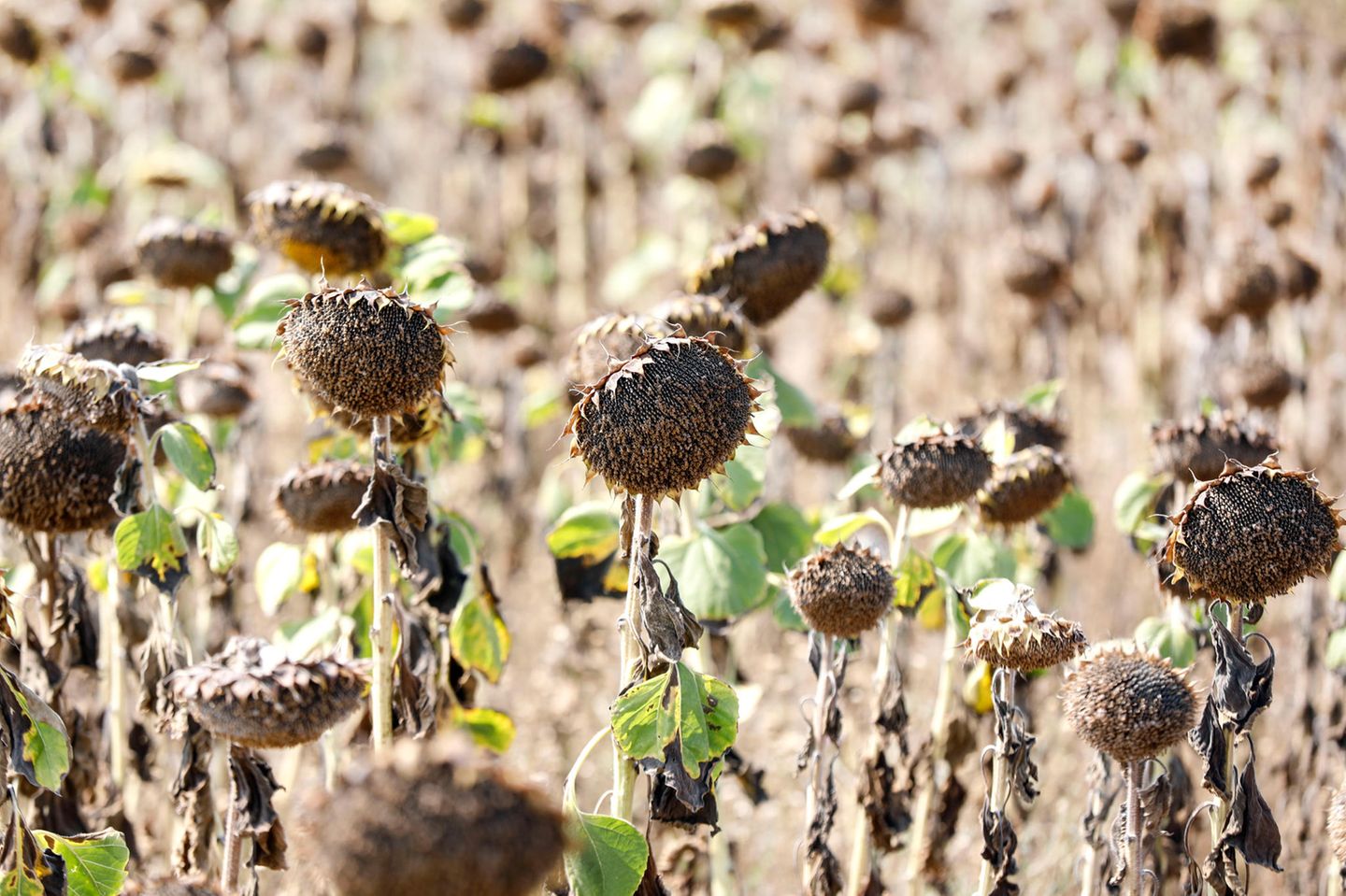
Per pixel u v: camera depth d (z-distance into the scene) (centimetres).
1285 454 904
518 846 328
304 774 755
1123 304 1549
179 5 1819
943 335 1541
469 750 339
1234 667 496
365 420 578
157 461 611
